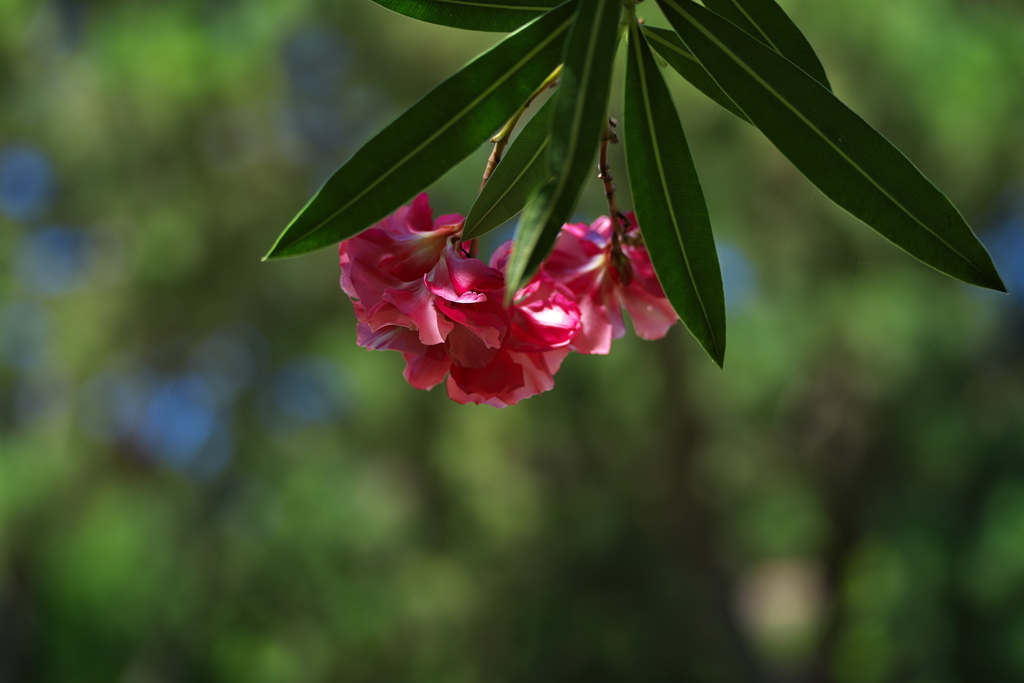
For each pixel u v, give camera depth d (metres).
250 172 8.41
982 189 7.56
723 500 10.80
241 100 7.84
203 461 9.74
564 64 0.67
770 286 8.43
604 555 9.10
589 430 9.09
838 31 6.79
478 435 9.27
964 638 9.56
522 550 9.50
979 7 7.28
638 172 0.88
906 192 0.83
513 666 8.99
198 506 9.62
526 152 0.89
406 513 9.91
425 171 0.79
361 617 9.71
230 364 9.45
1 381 9.54
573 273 1.06
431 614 9.62
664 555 9.48
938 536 9.63
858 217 0.84
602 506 9.30
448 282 0.88
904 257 7.82
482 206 0.90
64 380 9.35
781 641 13.20
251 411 9.53
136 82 7.48
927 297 8.52
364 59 7.90
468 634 9.49
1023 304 9.93
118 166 7.86
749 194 7.50
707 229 0.88
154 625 9.97
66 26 8.48
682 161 0.88
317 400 9.80
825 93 0.82
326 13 7.67
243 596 9.58
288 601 9.58
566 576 9.16
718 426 10.14
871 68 6.88
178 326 8.86
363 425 9.31
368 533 9.80
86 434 9.33
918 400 9.30
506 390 0.92
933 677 9.67
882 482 10.70
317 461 9.55
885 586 10.83
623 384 9.18
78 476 9.47
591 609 9.04
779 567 15.69
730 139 7.10
